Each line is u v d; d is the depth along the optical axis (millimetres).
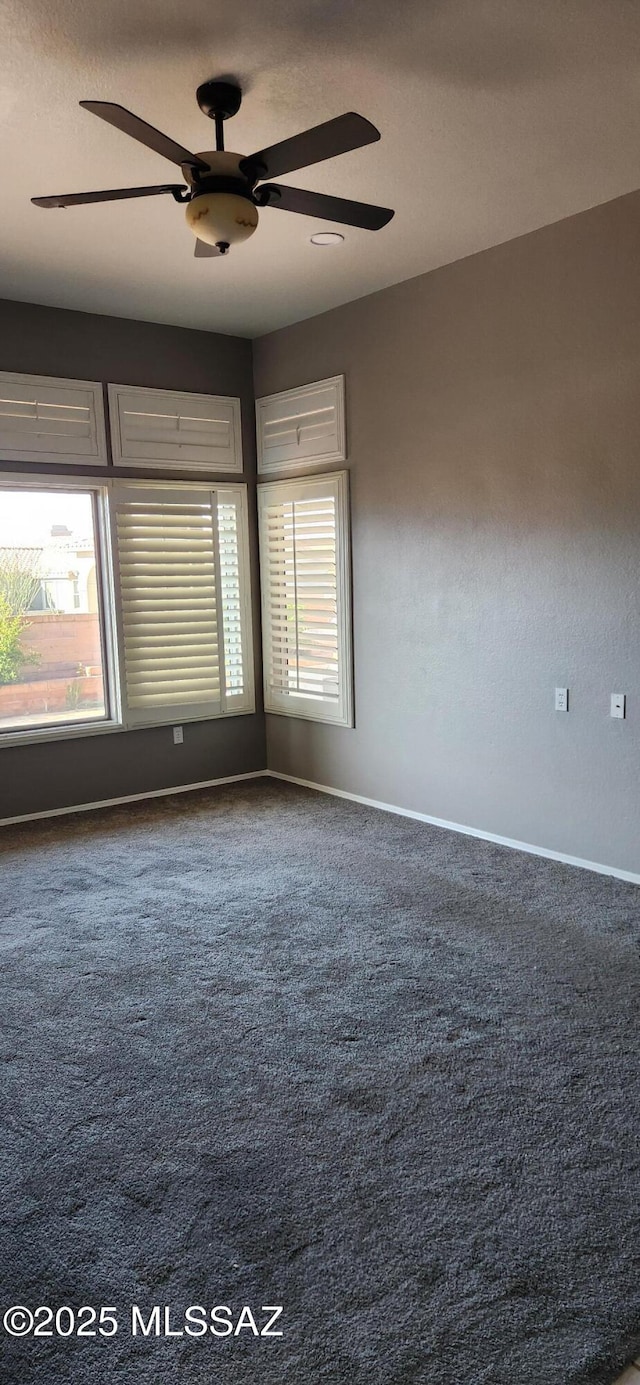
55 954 3336
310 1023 2793
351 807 5246
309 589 5461
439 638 4688
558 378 3932
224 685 5801
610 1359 1596
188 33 2445
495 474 4270
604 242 3674
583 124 2988
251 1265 1823
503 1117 2301
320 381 5176
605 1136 2219
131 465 5246
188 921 3625
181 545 5516
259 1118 2320
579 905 3682
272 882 4051
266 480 5730
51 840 4730
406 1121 2293
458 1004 2891
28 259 4133
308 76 2682
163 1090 2453
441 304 4418
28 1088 2475
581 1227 1911
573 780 4105
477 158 3230
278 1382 1568
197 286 4602
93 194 2566
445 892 3869
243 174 2527
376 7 2363
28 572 5074
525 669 4250
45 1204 2014
